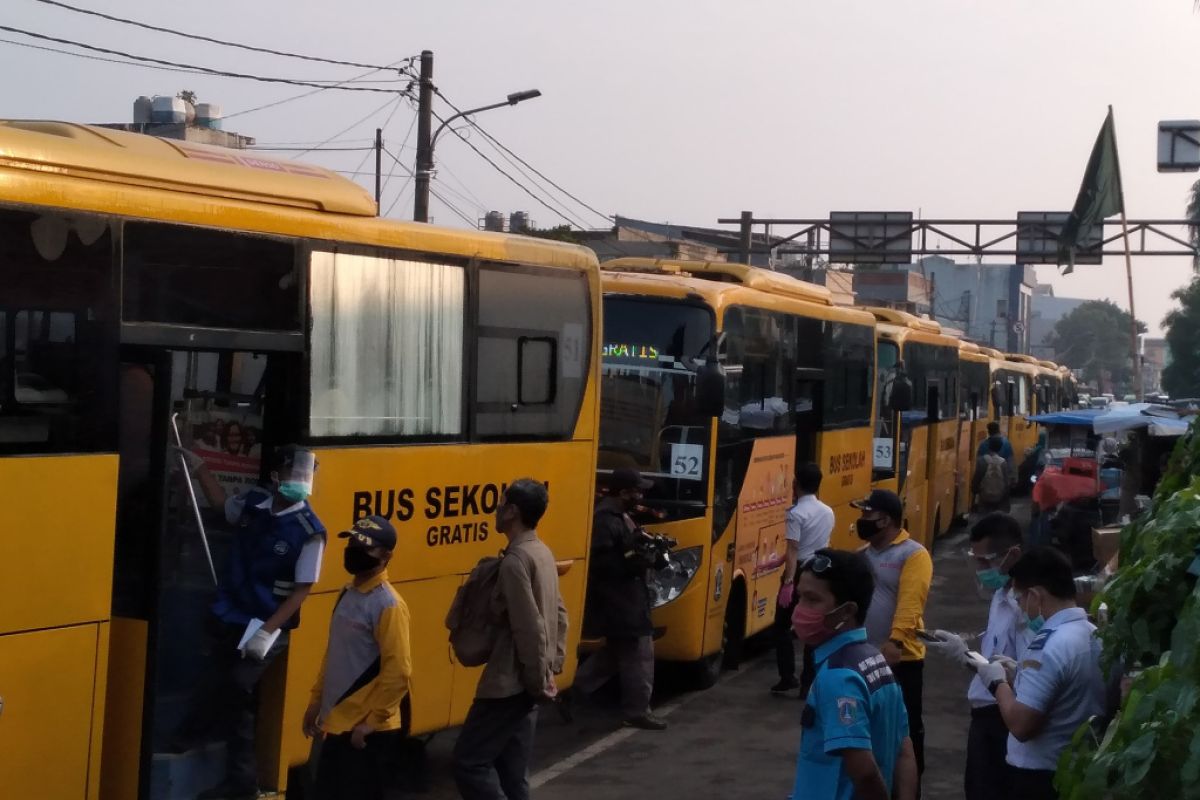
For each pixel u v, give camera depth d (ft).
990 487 71.61
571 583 31.04
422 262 26.17
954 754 32.30
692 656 36.27
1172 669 11.78
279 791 23.17
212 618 22.20
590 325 31.45
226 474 23.56
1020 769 18.30
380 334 25.12
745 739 32.86
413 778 28.30
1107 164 62.44
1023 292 376.07
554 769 30.01
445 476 26.71
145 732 20.02
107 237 19.69
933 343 72.28
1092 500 54.65
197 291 21.24
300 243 23.26
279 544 22.16
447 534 26.84
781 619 37.50
